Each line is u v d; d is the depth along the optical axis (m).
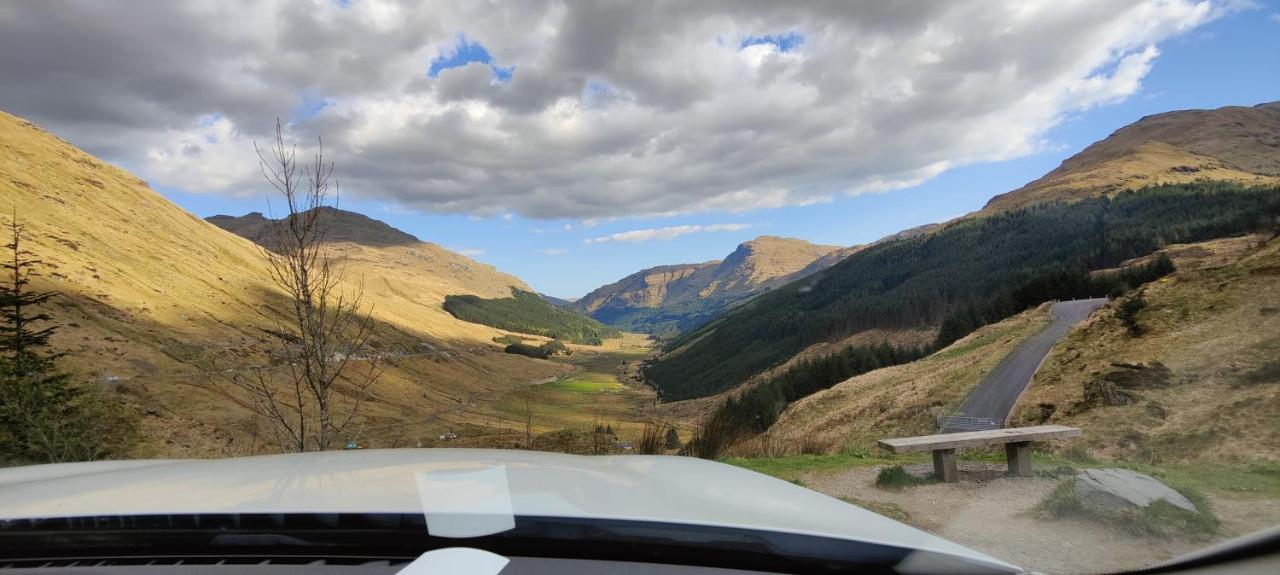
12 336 15.38
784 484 1.53
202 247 162.88
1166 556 2.55
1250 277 5.99
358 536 0.89
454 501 1.00
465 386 135.00
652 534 0.93
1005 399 19.69
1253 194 122.00
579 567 0.87
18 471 1.58
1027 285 72.94
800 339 146.00
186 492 1.05
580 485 1.22
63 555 0.91
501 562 0.83
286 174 4.80
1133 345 6.99
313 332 4.79
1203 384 5.00
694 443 8.32
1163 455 4.30
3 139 149.88
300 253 4.80
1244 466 3.42
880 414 27.36
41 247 106.94
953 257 185.50
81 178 158.50
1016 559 2.81
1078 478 3.66
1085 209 182.12
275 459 1.50
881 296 168.12
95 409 11.55
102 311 91.44
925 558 0.94
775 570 0.92
